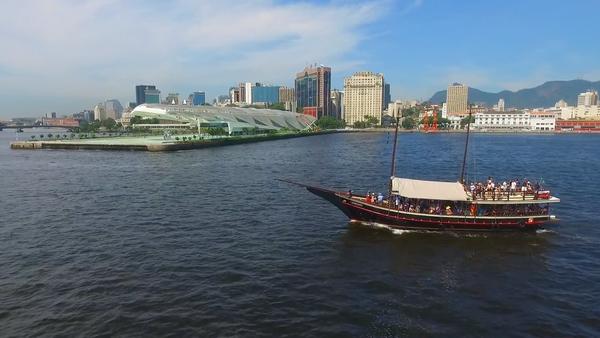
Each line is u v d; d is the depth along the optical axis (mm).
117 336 23578
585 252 38188
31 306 26953
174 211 51875
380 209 44188
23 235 42062
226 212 51531
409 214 42969
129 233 42375
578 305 27781
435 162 116375
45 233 42625
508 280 31750
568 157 132125
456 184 46125
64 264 33969
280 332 24031
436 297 28688
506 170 99750
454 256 36750
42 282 30484
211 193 63938
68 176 82812
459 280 31594
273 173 88188
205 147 161000
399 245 39375
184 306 26875
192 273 32094
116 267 33219
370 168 99375
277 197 61062
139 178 79625
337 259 35562
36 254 36344
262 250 37531
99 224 45844
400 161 117688
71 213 51062
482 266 34500
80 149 149500
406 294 29078
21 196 62375
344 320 25453
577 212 53500
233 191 65750
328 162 112000
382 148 167500
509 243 40375
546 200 43781
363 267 33875
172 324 24766
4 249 37719
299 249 37969
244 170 92875
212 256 35812
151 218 48406
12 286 29844
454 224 42938
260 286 29938
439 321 25531
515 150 162250
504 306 27516
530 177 88000
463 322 25438
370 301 27953
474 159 126125
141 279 30938
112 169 93500
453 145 192375
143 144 144125
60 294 28578
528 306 27547
